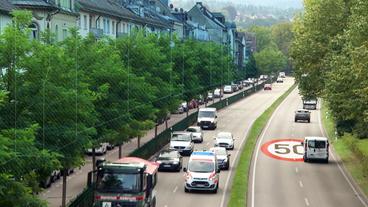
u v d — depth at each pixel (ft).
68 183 163.12
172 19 441.27
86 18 261.03
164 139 230.07
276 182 172.86
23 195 82.74
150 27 373.40
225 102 417.69
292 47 231.71
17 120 93.86
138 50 194.70
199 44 355.97
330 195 155.33
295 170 194.59
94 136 150.20
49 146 105.09
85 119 113.70
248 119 344.69
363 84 136.36
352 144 227.20
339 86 163.22
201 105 417.08
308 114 332.39
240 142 256.32
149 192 117.08
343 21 214.48
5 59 95.55
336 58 163.84
